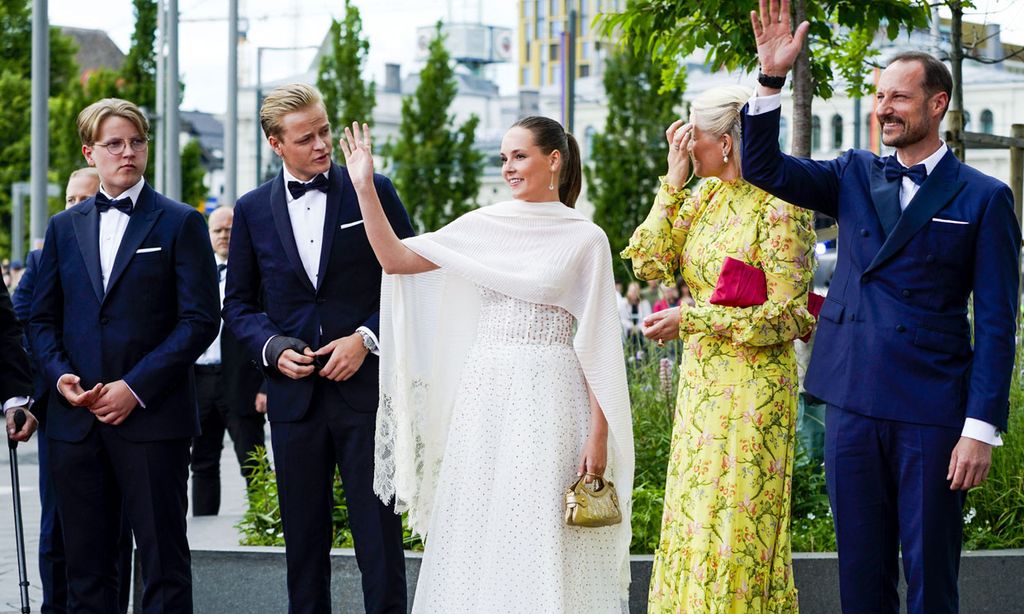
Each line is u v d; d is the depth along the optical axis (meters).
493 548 4.75
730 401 4.59
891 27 7.70
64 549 5.63
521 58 92.94
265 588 6.05
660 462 6.91
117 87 40.41
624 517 4.89
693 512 4.63
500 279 4.79
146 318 5.39
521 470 4.75
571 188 5.07
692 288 4.79
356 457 5.18
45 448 6.01
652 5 8.05
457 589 4.79
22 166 44.53
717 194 4.77
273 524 6.46
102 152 5.41
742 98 4.67
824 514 6.51
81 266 5.44
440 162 34.62
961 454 4.20
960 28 7.92
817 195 4.53
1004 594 5.71
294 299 5.25
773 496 4.61
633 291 17.92
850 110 36.25
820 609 5.71
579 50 81.19
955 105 7.77
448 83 34.94
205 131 94.25
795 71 7.55
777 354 4.62
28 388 5.54
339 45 32.88
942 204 4.31
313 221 5.27
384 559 5.18
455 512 4.83
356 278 5.26
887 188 4.41
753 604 4.59
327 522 5.30
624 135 33.59
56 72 46.69
